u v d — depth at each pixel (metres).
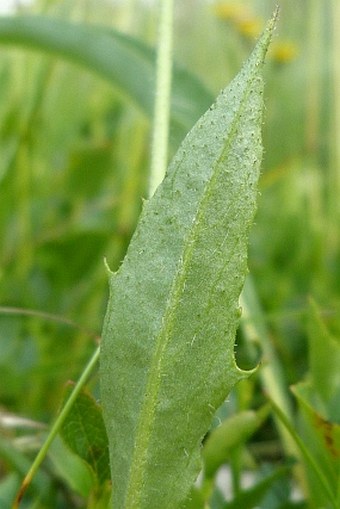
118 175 0.58
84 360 0.38
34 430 0.31
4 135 0.52
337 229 0.61
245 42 0.62
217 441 0.22
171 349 0.16
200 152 0.16
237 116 0.16
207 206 0.16
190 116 0.33
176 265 0.16
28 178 0.48
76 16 0.56
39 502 0.25
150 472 0.17
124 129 0.57
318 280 0.56
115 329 0.17
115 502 0.17
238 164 0.16
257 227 0.72
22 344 0.39
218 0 0.66
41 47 0.38
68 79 0.64
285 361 0.39
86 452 0.19
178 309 0.16
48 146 0.62
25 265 0.45
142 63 0.35
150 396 0.16
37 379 0.36
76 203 0.55
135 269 0.17
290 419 0.28
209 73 0.73
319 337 0.23
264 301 0.50
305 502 0.24
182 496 0.17
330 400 0.23
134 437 0.17
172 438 0.17
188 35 0.74
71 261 0.45
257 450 0.33
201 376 0.16
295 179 0.67
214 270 0.16
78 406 0.19
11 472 0.27
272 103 0.74
